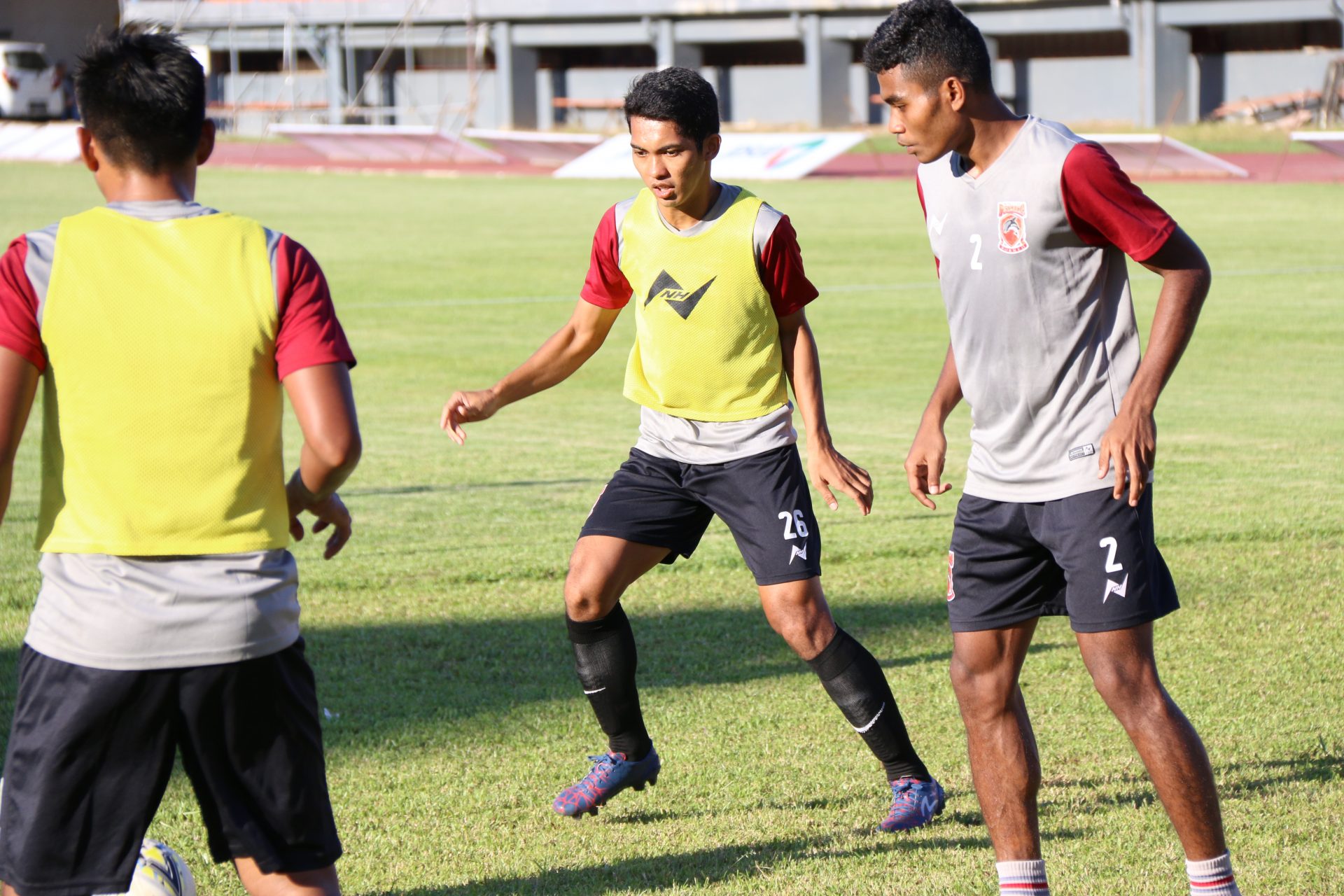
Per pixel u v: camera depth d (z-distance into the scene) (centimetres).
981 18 8494
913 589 1153
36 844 468
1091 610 573
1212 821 567
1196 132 7462
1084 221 568
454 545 1295
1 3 10025
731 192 724
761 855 665
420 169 7650
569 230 4734
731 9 9062
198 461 463
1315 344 2558
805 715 862
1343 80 7869
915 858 660
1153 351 566
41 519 475
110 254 464
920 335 2755
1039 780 606
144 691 459
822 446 725
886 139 7975
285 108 9650
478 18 9531
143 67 468
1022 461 591
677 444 732
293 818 481
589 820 714
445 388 2241
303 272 476
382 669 956
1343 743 789
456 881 640
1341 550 1230
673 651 992
